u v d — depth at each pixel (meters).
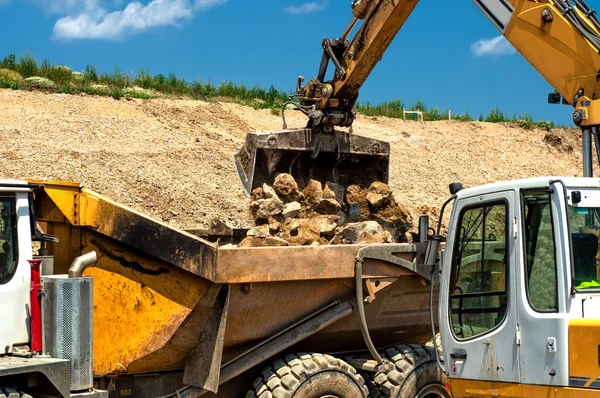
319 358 6.81
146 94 19.17
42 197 6.30
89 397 5.62
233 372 6.63
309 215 8.77
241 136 18.14
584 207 5.59
